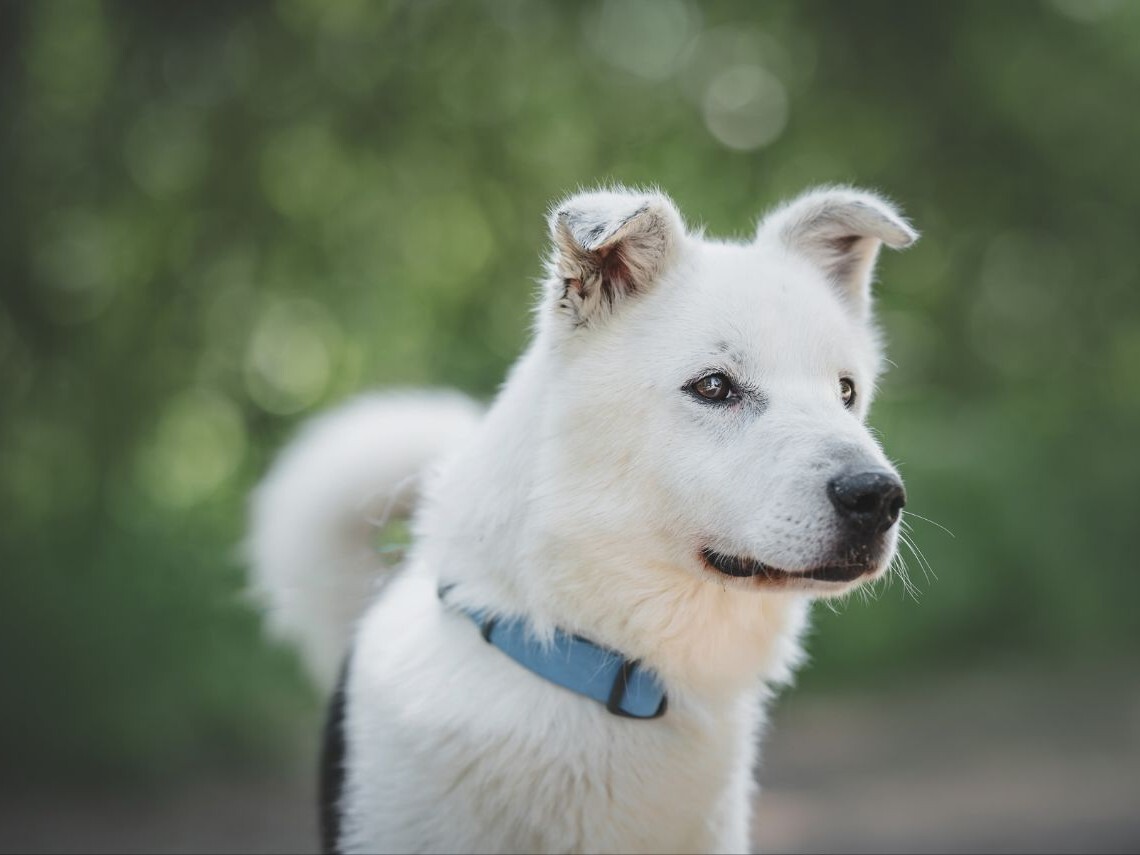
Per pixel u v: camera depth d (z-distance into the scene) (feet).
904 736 31.86
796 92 49.98
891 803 25.91
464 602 11.68
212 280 42.09
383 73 43.65
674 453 11.34
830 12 47.93
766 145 49.90
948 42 49.06
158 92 38.27
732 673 11.72
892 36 48.62
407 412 15.30
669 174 48.19
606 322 11.89
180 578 32.45
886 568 10.94
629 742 11.28
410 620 12.32
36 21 36.04
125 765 28.40
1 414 36.47
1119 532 45.27
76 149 37.93
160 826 25.61
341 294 45.06
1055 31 52.80
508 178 45.88
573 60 46.70
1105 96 54.85
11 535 33.09
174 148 40.22
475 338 44.62
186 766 29.35
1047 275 58.90
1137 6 55.21
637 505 11.37
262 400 43.29
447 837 11.40
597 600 11.34
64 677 29.19
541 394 11.83
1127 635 43.29
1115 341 58.49
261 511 15.33
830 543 10.56
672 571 11.38
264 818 25.96
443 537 12.20
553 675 11.29
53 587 30.63
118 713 28.89
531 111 46.57
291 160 43.32
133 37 37.35
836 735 32.27
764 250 12.96
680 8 49.90
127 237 40.70
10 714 28.58
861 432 11.16
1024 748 30.07
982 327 58.49
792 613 12.14
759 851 23.16
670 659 11.44
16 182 35.94
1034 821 24.16
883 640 39.24
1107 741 30.42
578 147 47.80
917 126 51.01
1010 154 53.57
